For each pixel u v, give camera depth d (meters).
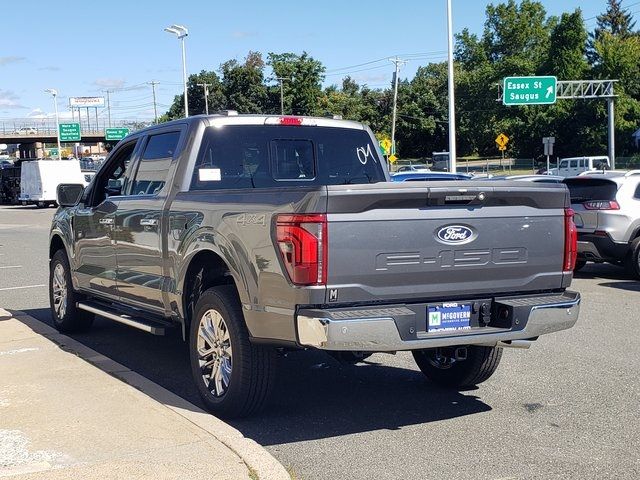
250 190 5.33
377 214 4.86
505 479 4.59
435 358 6.63
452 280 5.13
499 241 5.26
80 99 96.56
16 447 4.67
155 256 6.52
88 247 7.84
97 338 8.61
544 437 5.35
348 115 90.25
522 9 88.69
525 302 5.30
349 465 4.82
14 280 13.92
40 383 6.06
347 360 5.82
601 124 71.31
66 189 8.22
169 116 84.56
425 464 4.84
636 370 7.15
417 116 95.75
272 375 5.42
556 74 74.06
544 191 5.39
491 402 6.20
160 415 5.29
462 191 5.04
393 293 4.95
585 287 12.36
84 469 4.32
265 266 5.03
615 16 114.25
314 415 5.86
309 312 4.73
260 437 5.36
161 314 6.57
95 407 5.46
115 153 7.79
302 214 4.75
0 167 60.53
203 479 4.23
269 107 81.00
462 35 92.62
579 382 6.75
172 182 6.49
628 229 12.80
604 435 5.39
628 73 71.56
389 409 6.02
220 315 5.54
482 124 85.44
